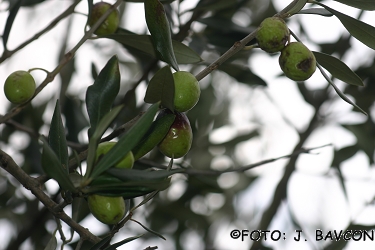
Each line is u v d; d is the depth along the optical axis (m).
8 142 1.14
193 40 1.05
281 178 1.15
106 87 0.75
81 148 1.01
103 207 0.73
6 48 0.87
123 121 1.07
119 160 0.71
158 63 1.11
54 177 0.70
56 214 0.75
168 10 1.03
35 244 1.11
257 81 1.05
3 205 1.16
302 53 0.76
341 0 0.77
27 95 0.80
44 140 0.69
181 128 0.77
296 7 0.76
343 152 1.16
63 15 0.89
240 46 0.75
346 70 0.78
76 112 1.08
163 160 1.13
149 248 0.76
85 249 1.04
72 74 1.11
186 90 0.75
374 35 0.77
